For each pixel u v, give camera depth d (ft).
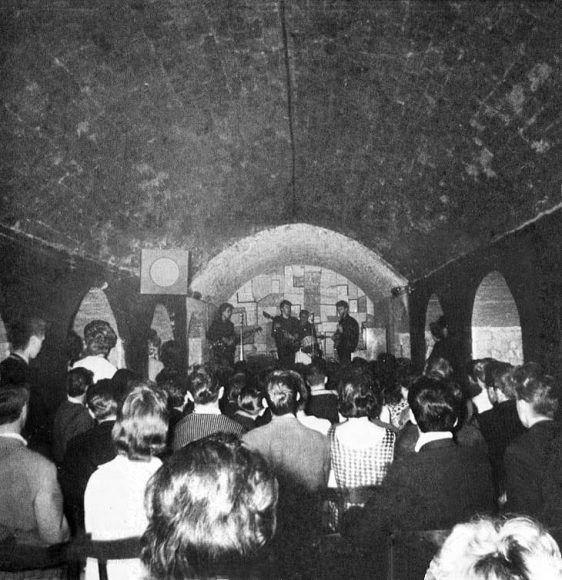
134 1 16.05
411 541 8.04
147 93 20.79
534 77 16.62
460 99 19.62
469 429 11.80
